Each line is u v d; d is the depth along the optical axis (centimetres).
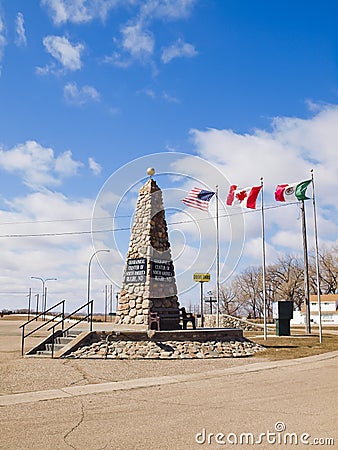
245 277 8662
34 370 1436
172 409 952
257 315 8606
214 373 1438
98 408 959
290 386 1223
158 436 765
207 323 4178
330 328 4991
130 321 2067
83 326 2223
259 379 1334
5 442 730
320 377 1376
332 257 8212
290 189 2923
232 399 1052
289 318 3195
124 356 1717
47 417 884
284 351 2069
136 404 997
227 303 8550
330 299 7231
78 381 1274
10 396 1078
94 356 1703
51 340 1895
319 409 952
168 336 1845
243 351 1945
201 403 1009
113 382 1268
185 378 1341
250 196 2883
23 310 9169
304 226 3662
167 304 2070
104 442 733
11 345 2241
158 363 1625
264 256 2855
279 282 8512
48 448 702
